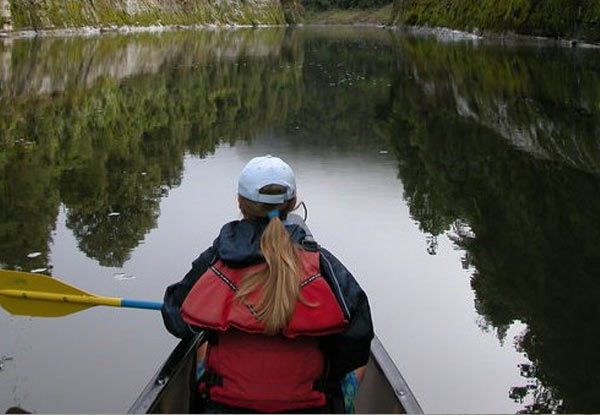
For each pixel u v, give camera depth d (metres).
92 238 7.28
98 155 11.70
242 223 2.98
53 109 16.05
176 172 10.55
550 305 5.79
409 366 4.86
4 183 9.57
